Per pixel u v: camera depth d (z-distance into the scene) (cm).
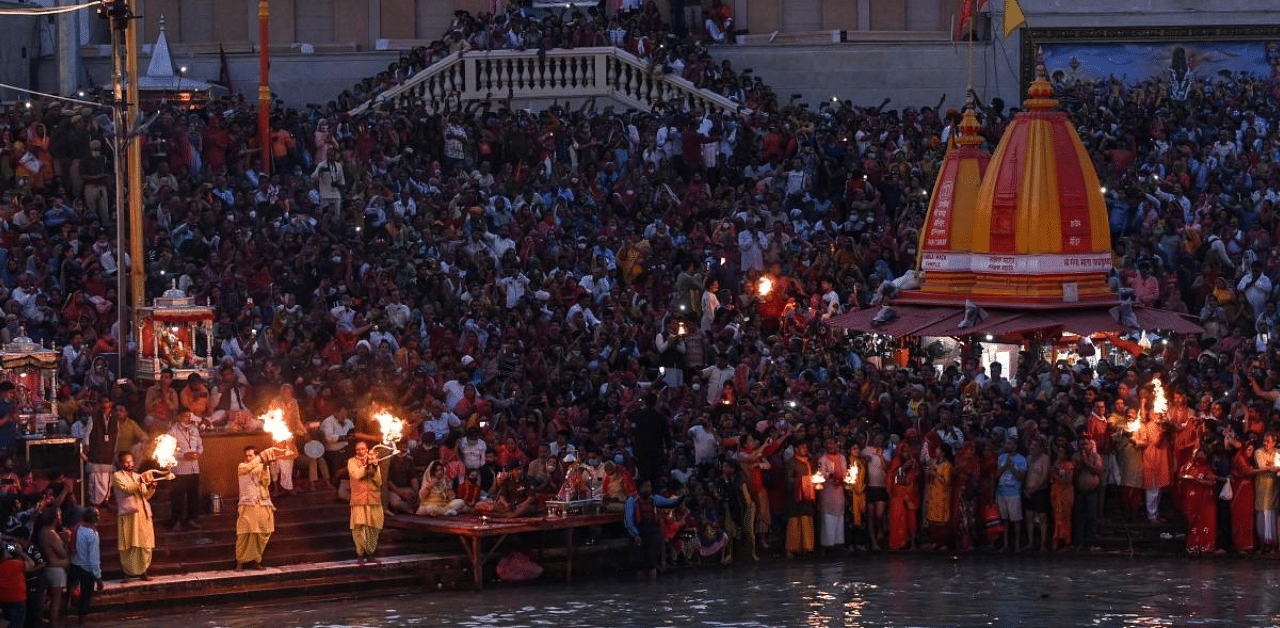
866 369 8600
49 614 6494
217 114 10656
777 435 8056
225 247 9250
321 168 10394
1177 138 11694
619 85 12506
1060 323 7906
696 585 7362
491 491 7688
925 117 11950
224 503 7419
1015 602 6862
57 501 6512
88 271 8750
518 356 8688
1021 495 8112
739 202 10550
